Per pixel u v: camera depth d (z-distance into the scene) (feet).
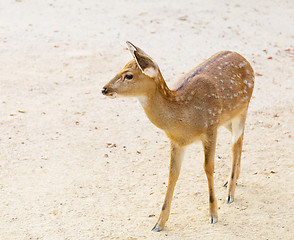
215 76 31.55
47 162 38.75
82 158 39.52
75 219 30.83
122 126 45.37
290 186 34.40
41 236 28.71
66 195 34.04
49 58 61.52
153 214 31.50
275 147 40.73
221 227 29.50
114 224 30.14
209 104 30.09
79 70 58.08
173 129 29.50
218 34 70.79
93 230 29.37
